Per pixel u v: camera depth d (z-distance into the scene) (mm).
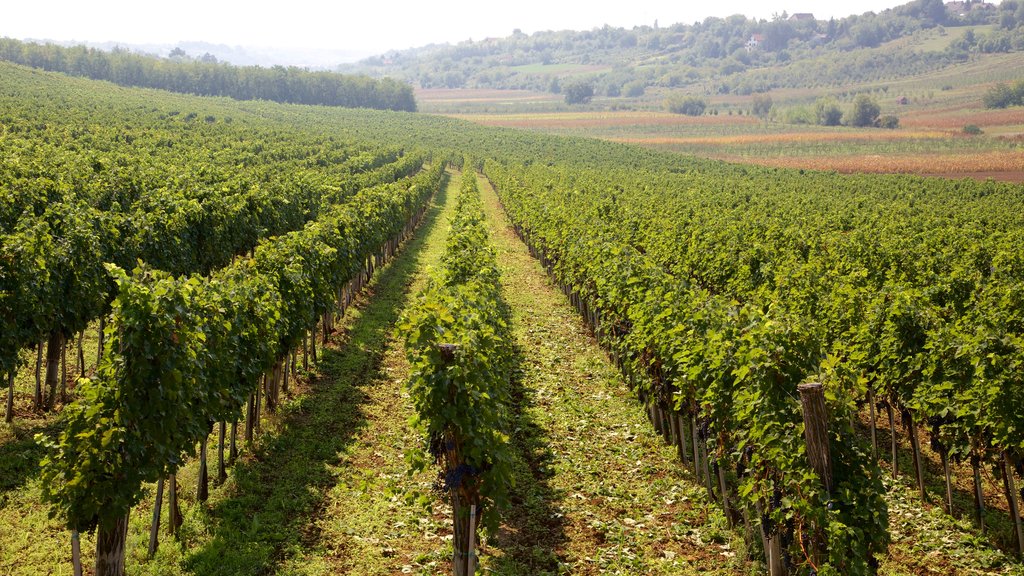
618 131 165500
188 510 10648
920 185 64688
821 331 14375
